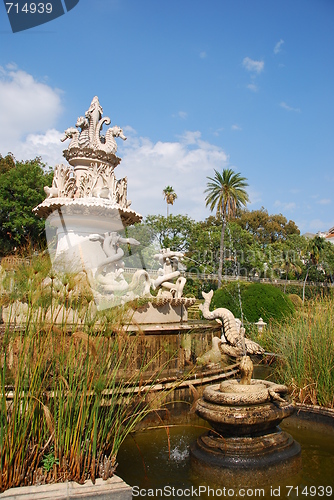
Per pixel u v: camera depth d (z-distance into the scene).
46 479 3.27
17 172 27.53
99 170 10.52
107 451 3.78
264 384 4.58
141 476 3.79
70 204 9.75
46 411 3.24
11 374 3.54
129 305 4.80
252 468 3.72
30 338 3.47
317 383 5.95
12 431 3.24
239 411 3.92
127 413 4.38
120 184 10.92
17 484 3.20
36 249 4.20
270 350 9.20
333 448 4.53
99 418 3.73
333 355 6.00
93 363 3.53
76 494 3.06
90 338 3.45
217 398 4.11
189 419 5.59
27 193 26.64
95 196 10.22
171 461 4.13
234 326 6.50
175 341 7.26
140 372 4.47
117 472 3.87
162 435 4.91
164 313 8.34
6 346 3.48
